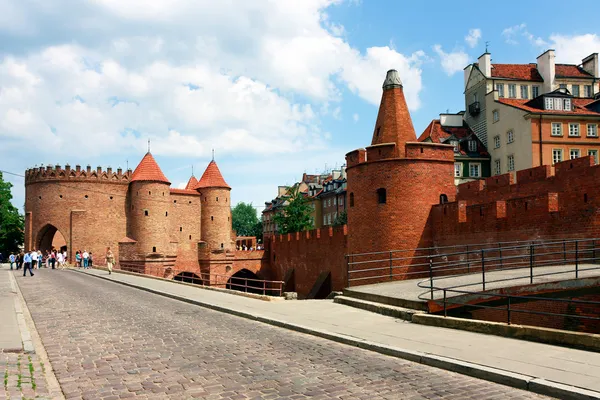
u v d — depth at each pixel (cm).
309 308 1730
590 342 959
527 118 5188
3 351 990
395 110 3472
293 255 5744
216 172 7350
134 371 900
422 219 3231
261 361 975
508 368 847
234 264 6675
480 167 5831
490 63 6119
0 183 7188
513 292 1605
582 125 5219
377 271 3266
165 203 6644
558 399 725
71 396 754
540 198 2467
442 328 1268
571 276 1777
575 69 6344
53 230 7025
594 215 2189
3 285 2880
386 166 3275
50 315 1653
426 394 752
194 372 891
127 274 4141
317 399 734
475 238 2872
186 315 1673
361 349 1089
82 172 6544
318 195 9438
